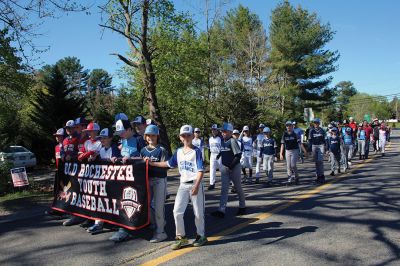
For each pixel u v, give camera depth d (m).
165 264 4.97
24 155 19.31
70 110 23.66
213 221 7.21
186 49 20.98
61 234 6.67
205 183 12.94
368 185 10.57
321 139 11.58
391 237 5.79
